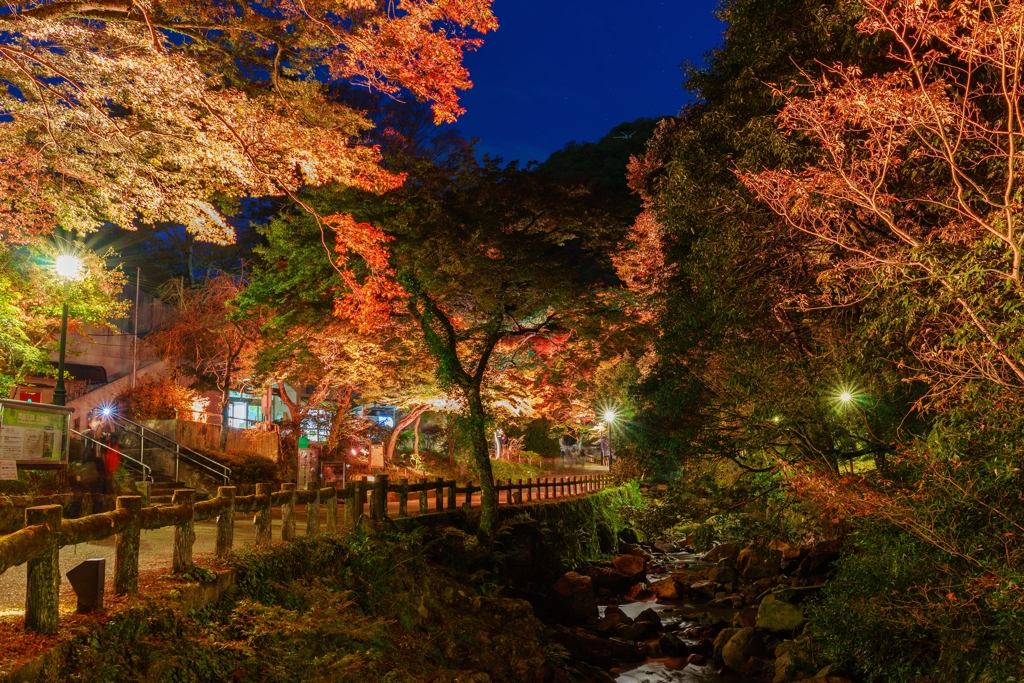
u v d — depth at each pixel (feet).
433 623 40.52
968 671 32.81
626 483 111.65
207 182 42.01
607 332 72.23
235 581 30.78
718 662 54.65
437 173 63.36
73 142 38.93
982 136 33.17
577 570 81.92
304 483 73.00
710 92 60.39
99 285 65.16
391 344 84.99
